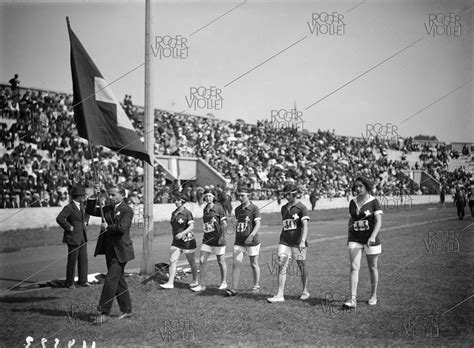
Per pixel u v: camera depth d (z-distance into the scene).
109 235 6.18
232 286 7.16
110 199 6.41
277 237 14.92
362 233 6.37
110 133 7.65
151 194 8.71
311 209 22.62
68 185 18.02
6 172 16.62
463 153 17.25
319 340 5.21
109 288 6.02
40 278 8.78
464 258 9.99
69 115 20.45
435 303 6.54
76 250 7.96
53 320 6.12
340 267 9.29
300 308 6.40
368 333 5.41
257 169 25.44
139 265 10.16
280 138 26.58
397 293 7.10
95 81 7.59
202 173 25.14
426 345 5.05
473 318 5.89
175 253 7.66
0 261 10.70
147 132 8.74
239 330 5.56
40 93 19.77
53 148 19.56
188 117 27.22
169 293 7.38
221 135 27.70
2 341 5.41
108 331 5.70
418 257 10.12
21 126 19.00
